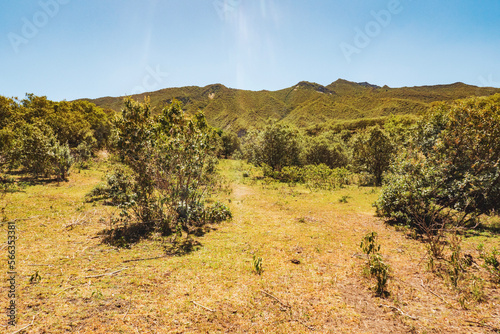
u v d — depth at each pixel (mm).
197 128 9273
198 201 9461
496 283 4832
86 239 6848
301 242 7309
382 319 3896
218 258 6039
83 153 26719
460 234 7820
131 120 8273
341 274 5352
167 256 6047
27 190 12891
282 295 4504
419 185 8695
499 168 8477
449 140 9406
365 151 21938
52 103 39188
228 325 3674
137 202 8227
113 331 3400
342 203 13117
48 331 3295
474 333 3512
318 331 3604
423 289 4750
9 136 15516
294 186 19297
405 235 8016
